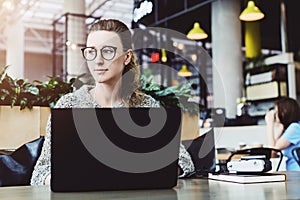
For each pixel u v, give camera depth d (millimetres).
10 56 9461
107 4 9648
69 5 7668
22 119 3182
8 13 8750
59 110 1056
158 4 9648
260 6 9828
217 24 7977
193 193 1038
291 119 3623
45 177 1338
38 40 12086
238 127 5336
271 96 7559
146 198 958
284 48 8789
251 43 9312
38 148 1952
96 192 1062
